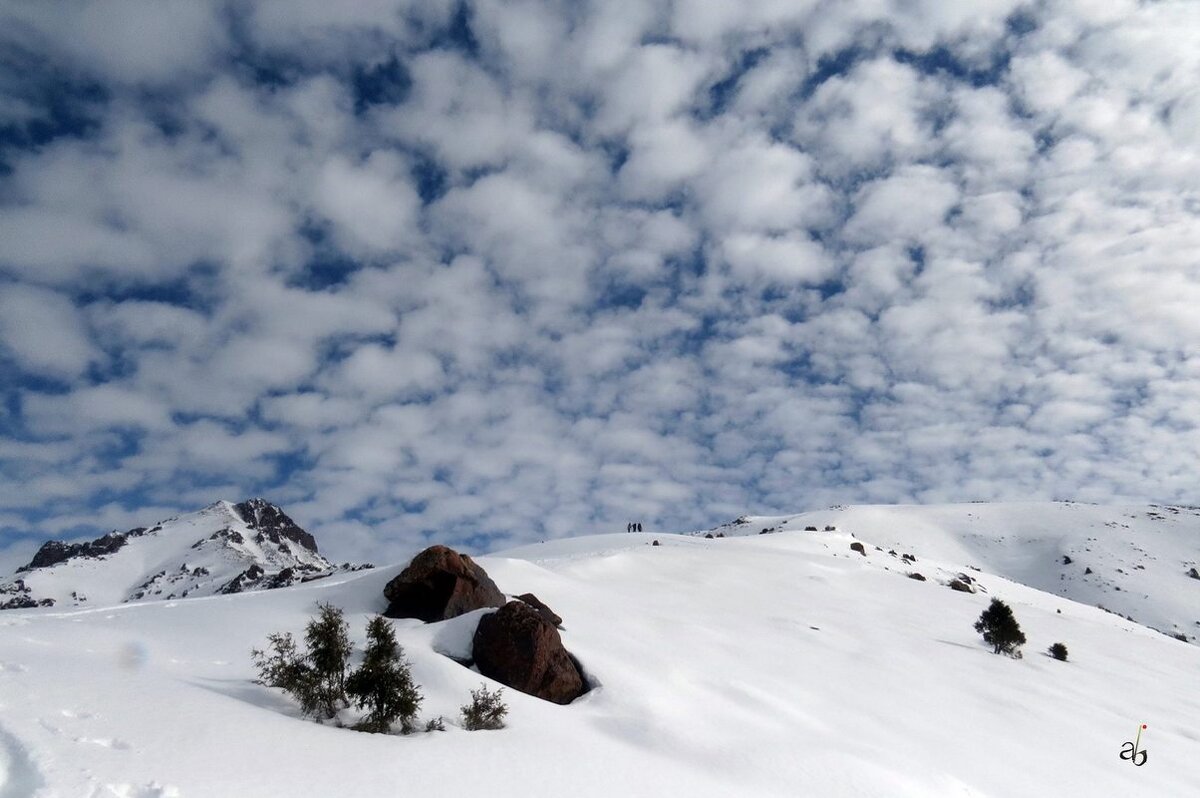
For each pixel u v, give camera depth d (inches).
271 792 360.2
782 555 2460.6
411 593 947.3
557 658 776.9
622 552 2206.0
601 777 504.4
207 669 648.4
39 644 636.1
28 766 334.6
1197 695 1428.4
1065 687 1289.4
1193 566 6092.5
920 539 6879.9
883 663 1222.9
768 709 829.2
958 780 711.7
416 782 420.2
